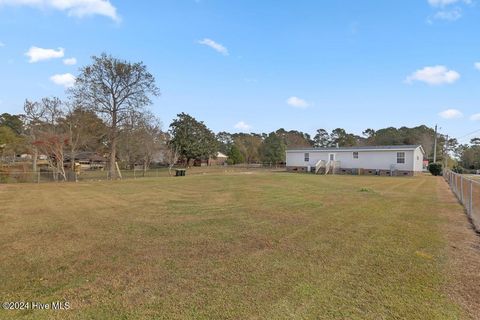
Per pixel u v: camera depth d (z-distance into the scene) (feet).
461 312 9.45
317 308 9.61
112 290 10.95
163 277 12.19
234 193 41.37
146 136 114.32
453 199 36.58
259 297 10.37
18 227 21.35
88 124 95.86
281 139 161.58
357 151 101.09
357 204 31.53
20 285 11.42
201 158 160.56
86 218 24.47
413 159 90.48
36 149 87.56
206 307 9.66
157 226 21.40
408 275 12.46
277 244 16.94
